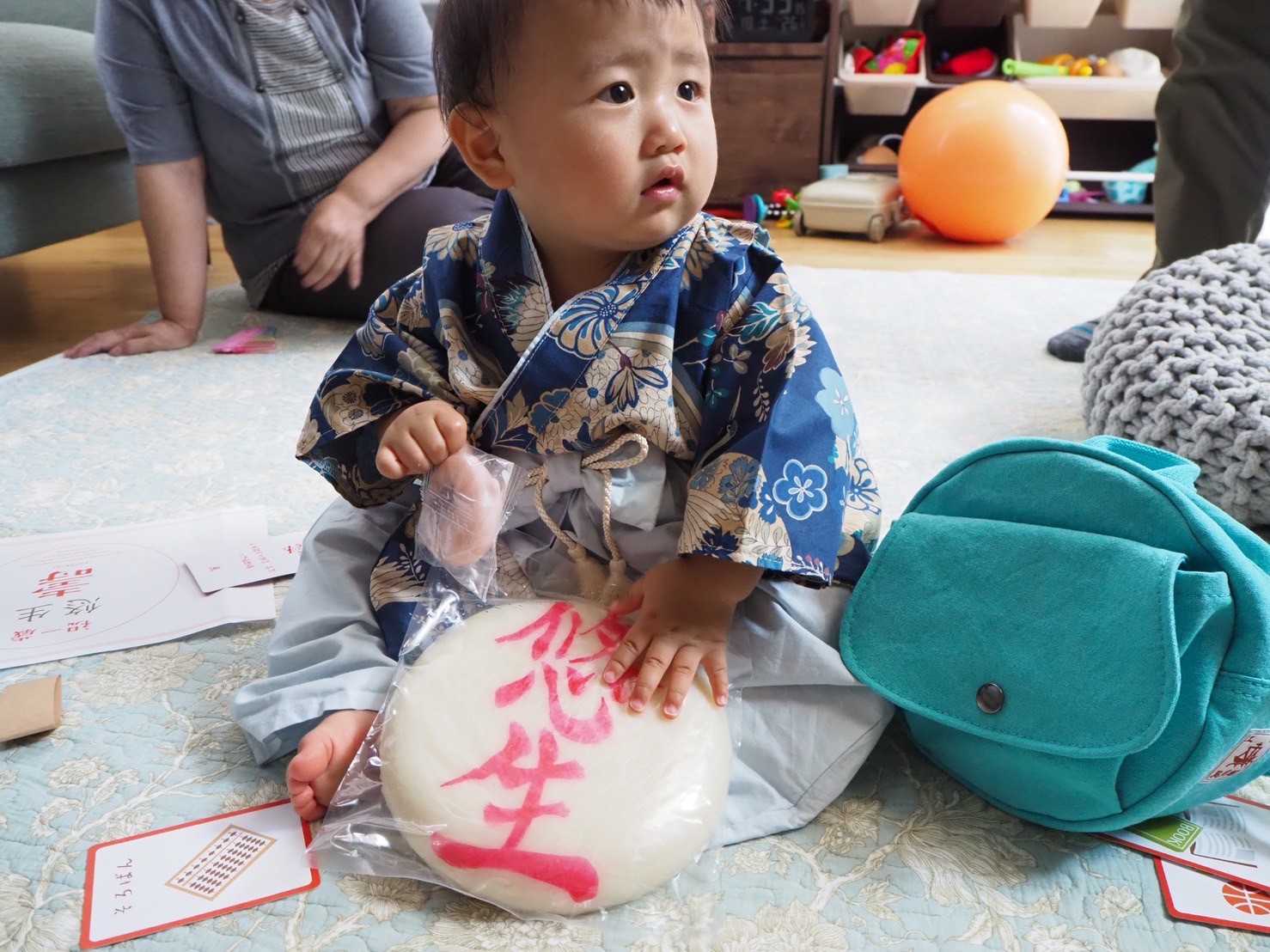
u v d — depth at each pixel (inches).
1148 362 41.5
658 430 28.7
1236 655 23.2
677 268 29.3
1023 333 67.1
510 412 29.7
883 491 44.4
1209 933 23.0
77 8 84.5
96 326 74.1
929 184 97.7
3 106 65.2
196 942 22.8
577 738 25.1
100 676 32.5
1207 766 23.3
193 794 27.3
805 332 29.4
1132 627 23.7
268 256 70.5
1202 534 24.2
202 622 35.1
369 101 67.1
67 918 23.5
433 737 25.2
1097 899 23.9
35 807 26.9
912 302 74.8
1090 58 111.8
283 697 27.8
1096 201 112.0
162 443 50.8
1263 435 37.4
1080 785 24.4
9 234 67.9
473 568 29.8
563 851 23.1
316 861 24.8
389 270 67.6
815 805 26.8
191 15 61.1
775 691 28.4
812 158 111.3
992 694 25.6
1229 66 53.3
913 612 27.6
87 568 38.6
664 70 27.0
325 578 31.9
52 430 52.6
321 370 61.4
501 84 27.7
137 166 64.4
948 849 25.5
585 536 30.7
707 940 22.8
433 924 23.2
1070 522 26.8
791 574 27.5
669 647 26.6
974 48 118.5
